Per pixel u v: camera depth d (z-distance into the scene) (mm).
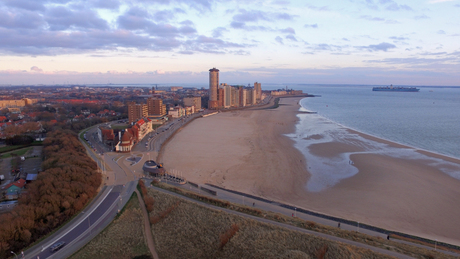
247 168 129625
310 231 69750
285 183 112125
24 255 63938
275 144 177750
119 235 73000
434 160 142500
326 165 134750
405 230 78438
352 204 93875
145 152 155375
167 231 74875
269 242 65438
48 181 88625
